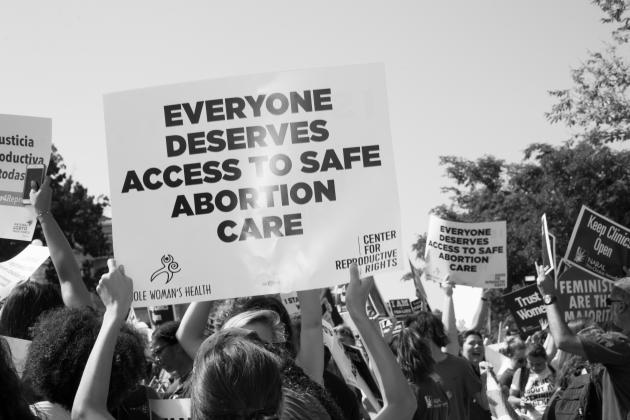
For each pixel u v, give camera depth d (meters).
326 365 6.62
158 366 7.43
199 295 4.79
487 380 8.23
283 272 4.79
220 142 4.84
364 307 4.17
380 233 4.82
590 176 42.69
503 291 44.84
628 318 6.36
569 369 7.40
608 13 25.94
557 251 44.19
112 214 4.80
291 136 4.84
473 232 12.77
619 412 6.27
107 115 4.82
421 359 7.06
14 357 4.49
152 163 4.82
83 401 3.65
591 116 27.00
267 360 3.09
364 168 4.84
